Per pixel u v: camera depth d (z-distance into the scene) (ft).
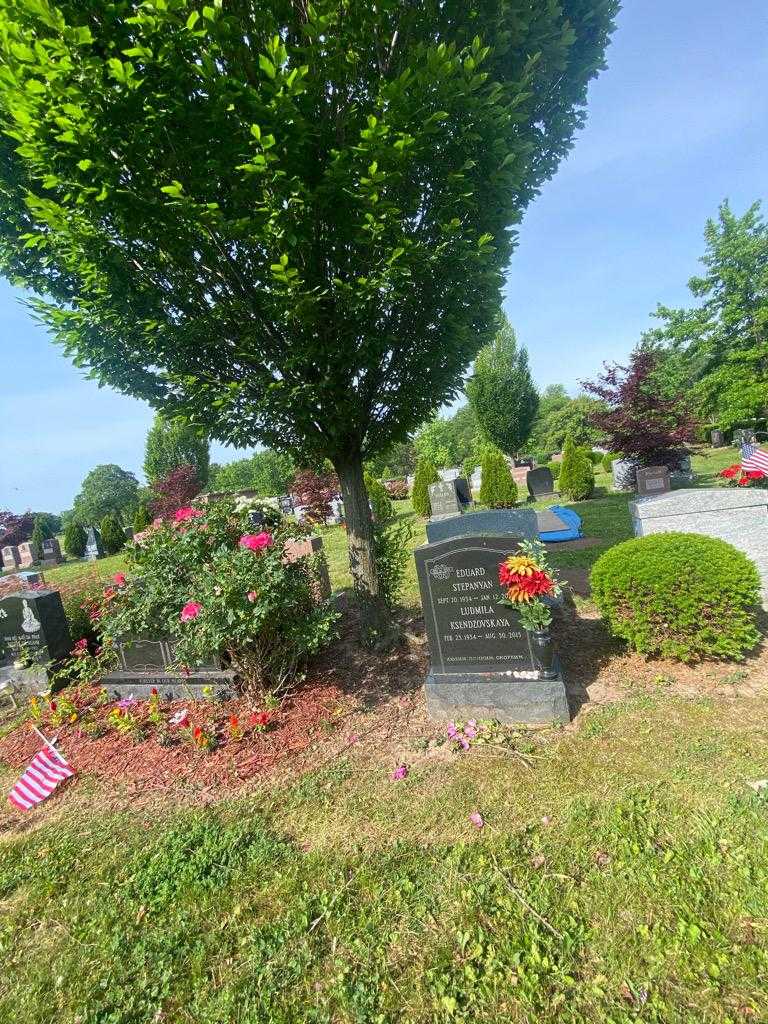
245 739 13.06
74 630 21.22
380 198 12.04
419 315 14.26
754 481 31.65
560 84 14.15
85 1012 6.62
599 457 88.07
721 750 10.14
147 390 15.81
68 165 10.71
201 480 106.63
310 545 23.12
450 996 6.19
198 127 10.57
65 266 13.32
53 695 18.38
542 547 12.51
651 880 7.40
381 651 16.99
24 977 7.27
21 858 9.87
